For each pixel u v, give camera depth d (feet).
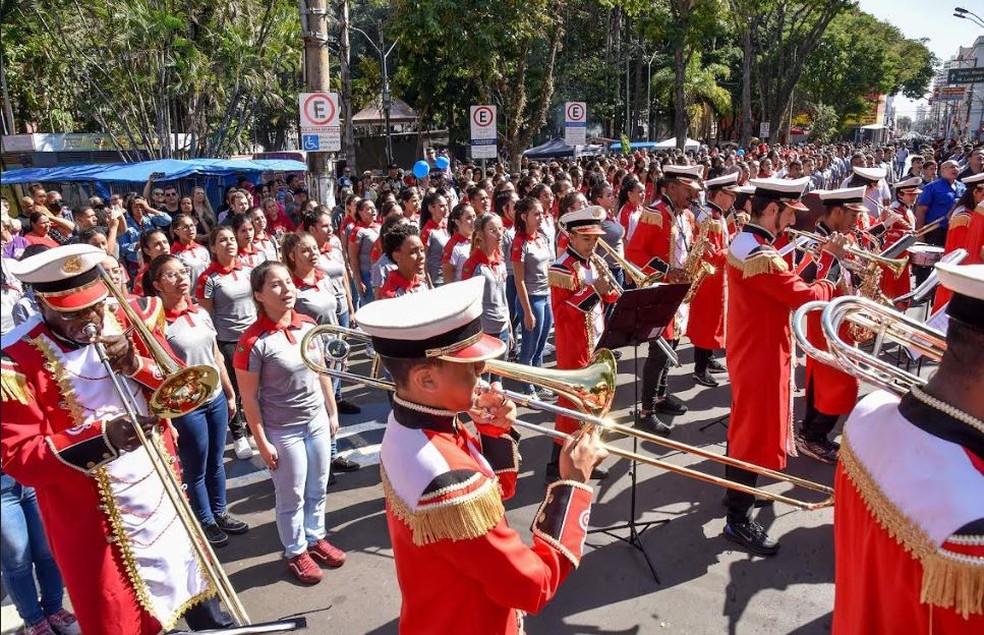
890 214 23.36
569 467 6.28
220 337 17.57
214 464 13.82
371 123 101.30
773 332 12.37
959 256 12.85
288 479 12.16
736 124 170.60
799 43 111.75
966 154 72.08
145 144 57.62
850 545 5.54
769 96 114.83
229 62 54.65
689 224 21.08
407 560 5.83
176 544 9.28
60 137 60.03
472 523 5.27
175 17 52.90
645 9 77.36
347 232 28.66
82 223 22.99
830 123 166.50
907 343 7.45
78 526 8.50
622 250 23.47
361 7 125.70
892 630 5.04
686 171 20.01
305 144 27.89
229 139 61.82
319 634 11.19
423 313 5.52
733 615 11.34
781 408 12.59
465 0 51.70
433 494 5.32
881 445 5.13
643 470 16.20
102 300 8.46
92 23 50.62
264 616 11.65
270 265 11.63
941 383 4.90
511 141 62.03
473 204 26.48
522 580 5.42
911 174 44.68
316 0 27.45
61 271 8.05
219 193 56.03
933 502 4.54
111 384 8.88
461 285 5.95
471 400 5.88
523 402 6.74
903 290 22.56
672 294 13.20
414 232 16.06
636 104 121.39
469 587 5.76
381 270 20.56
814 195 14.84
